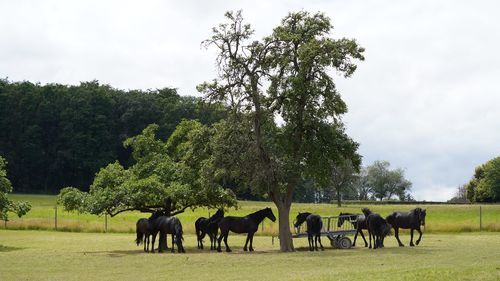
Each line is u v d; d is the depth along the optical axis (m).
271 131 33.81
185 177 35.22
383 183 159.88
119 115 131.62
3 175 37.38
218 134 34.00
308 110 33.22
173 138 38.88
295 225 34.22
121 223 55.03
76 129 126.56
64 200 33.84
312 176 33.53
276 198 33.34
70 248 34.81
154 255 29.59
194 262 25.72
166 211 35.34
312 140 33.38
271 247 35.81
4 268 23.94
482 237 39.84
